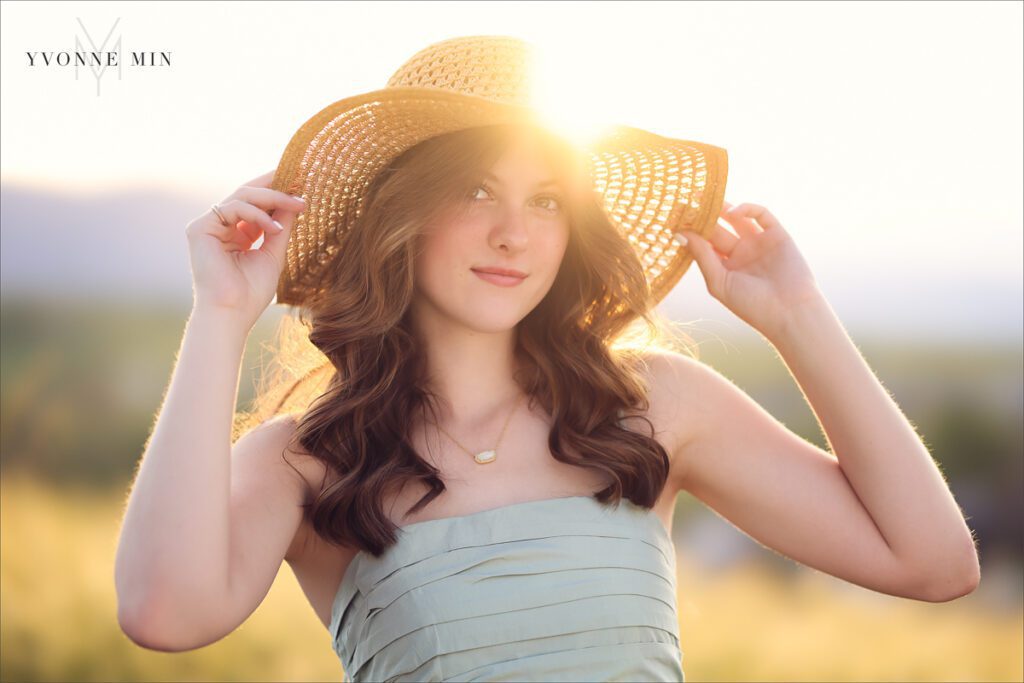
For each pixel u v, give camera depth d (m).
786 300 2.05
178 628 1.59
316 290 2.16
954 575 1.92
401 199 1.90
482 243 1.88
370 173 2.02
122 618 1.58
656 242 2.21
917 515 1.92
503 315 1.90
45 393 16.22
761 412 2.11
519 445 1.96
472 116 1.83
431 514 1.88
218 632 1.65
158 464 1.63
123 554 1.60
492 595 1.79
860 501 1.98
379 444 1.89
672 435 2.04
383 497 1.88
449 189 1.87
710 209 2.12
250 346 2.21
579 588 1.81
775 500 2.01
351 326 1.94
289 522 1.84
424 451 1.94
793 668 5.49
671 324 2.28
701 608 6.53
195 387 1.68
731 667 5.40
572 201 1.94
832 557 1.97
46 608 4.78
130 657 4.65
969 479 22.62
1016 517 19.75
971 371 31.02
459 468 1.93
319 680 4.63
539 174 1.91
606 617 1.81
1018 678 5.79
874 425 1.95
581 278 2.06
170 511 1.60
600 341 2.05
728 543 14.04
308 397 2.17
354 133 1.93
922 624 6.59
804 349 2.02
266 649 4.84
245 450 1.88
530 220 1.91
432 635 1.77
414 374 1.98
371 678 1.84
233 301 1.75
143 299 29.42
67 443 13.66
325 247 2.10
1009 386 28.94
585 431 1.95
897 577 1.93
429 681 1.76
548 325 2.04
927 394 28.62
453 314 1.92
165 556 1.59
